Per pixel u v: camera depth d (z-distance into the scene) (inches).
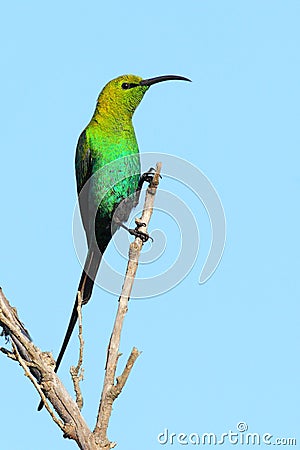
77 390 321.4
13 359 320.2
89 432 319.0
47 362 326.3
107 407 319.9
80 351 323.0
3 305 335.6
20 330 331.9
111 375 327.3
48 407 312.2
